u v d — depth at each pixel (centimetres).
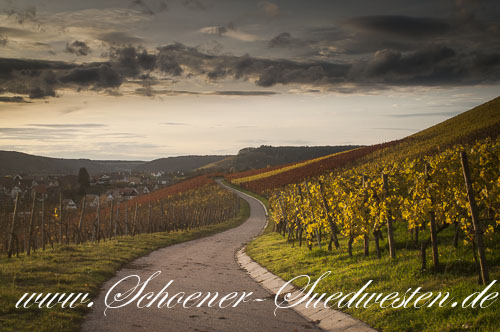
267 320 936
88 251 1844
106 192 12681
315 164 8888
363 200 1363
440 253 1141
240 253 2352
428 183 1066
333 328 865
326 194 1766
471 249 1098
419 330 735
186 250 2411
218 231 4147
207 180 11006
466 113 9475
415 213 1077
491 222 1132
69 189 11956
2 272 1195
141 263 1777
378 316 836
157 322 896
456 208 1037
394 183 1330
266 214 5972
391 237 1247
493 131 5391
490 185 1005
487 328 656
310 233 1797
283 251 1972
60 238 2186
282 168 11969
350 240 1442
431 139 7069
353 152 9094
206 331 841
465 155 902
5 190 11131
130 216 3906
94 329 824
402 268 1102
